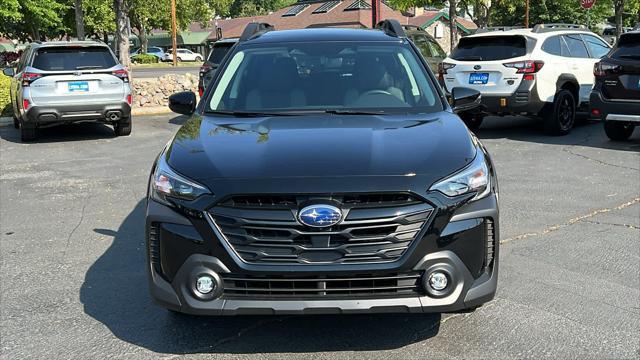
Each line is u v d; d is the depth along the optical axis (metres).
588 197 6.91
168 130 12.77
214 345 3.64
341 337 3.70
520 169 8.41
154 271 3.43
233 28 62.28
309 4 53.16
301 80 4.61
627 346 3.54
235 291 3.23
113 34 54.31
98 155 10.14
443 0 25.95
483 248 3.34
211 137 3.78
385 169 3.25
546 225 5.89
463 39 11.14
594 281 4.51
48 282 4.69
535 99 10.49
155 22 58.47
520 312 4.00
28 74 11.05
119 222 6.30
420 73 4.66
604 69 9.73
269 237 3.15
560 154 9.42
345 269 3.10
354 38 5.01
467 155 3.47
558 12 48.38
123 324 3.95
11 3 32.53
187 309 3.26
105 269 4.96
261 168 3.29
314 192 3.12
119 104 11.57
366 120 4.03
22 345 3.68
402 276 3.17
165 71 36.12
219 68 4.83
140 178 8.32
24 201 7.19
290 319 3.94
